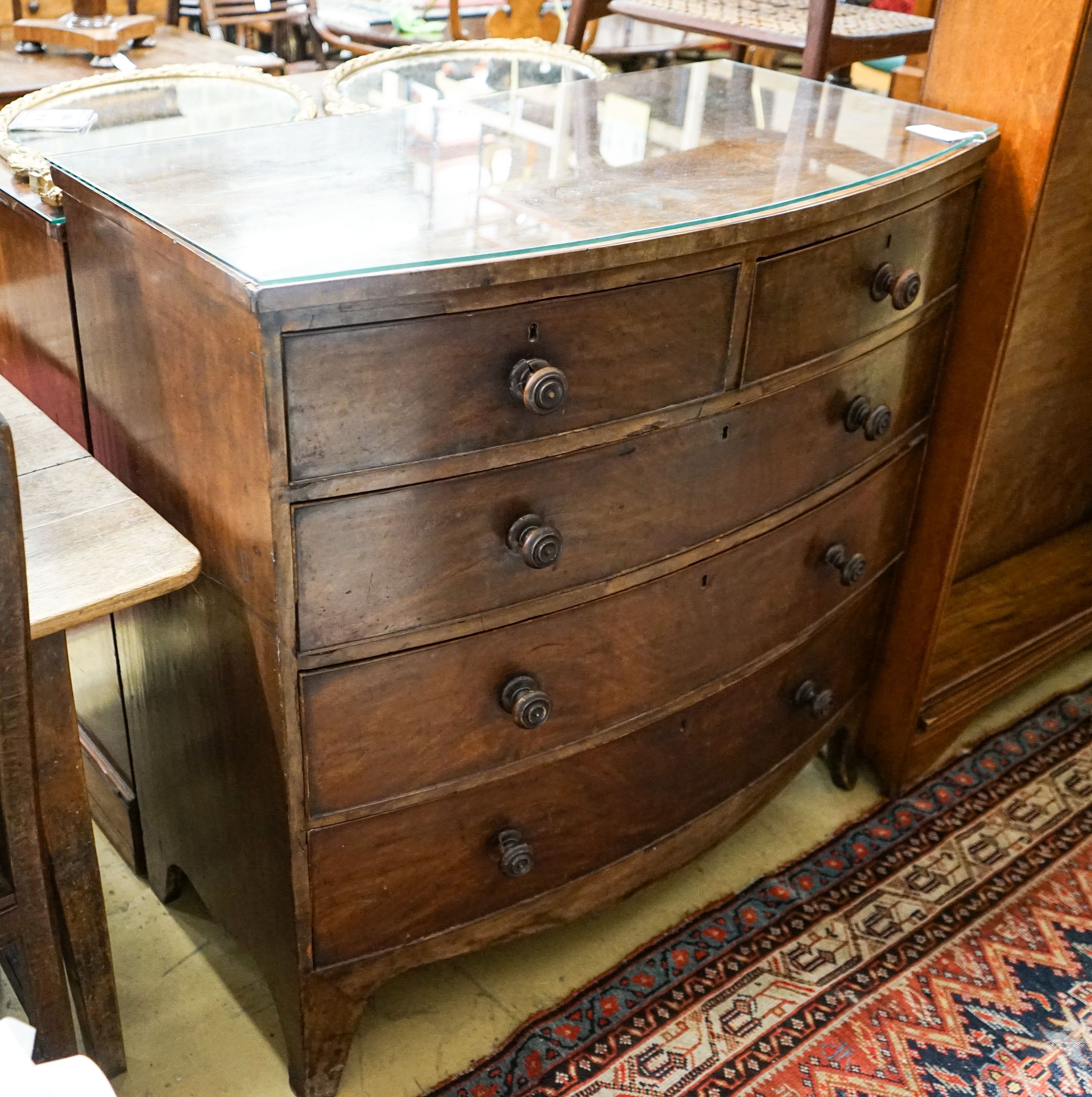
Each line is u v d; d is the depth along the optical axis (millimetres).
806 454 1434
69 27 2193
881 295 1391
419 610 1173
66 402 1412
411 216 1113
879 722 1944
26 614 979
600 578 1284
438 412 1077
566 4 3703
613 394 1177
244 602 1159
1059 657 2174
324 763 1201
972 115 1537
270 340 964
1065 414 2172
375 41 3402
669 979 1624
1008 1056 1538
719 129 1454
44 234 1277
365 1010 1511
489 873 1407
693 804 1590
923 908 1759
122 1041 1437
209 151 1274
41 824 1142
